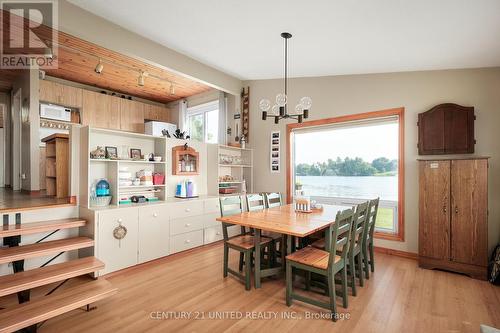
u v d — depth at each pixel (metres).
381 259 3.53
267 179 4.98
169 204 3.51
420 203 3.22
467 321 2.07
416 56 3.12
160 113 6.31
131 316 2.13
